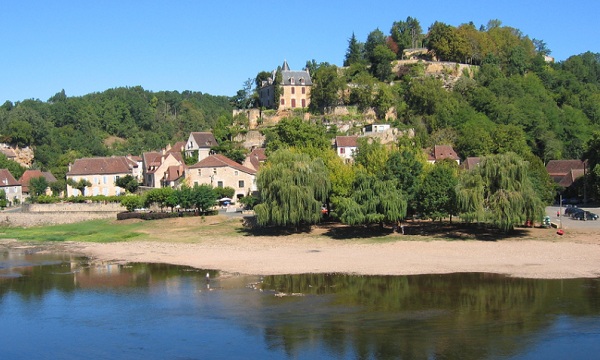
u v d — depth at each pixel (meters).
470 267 67.06
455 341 43.91
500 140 150.00
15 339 47.03
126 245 91.25
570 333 45.00
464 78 185.62
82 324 50.38
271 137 163.25
